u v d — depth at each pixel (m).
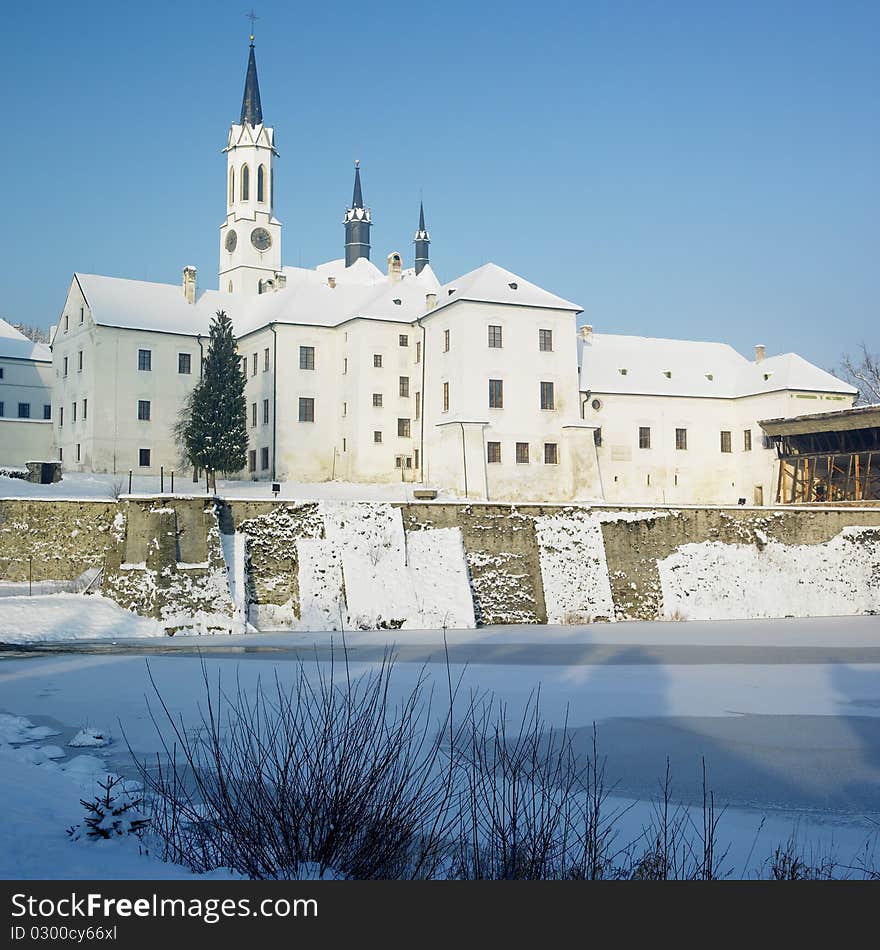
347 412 82.00
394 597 48.50
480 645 40.88
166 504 45.09
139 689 27.94
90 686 28.50
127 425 81.75
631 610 53.75
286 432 81.94
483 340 75.19
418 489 70.12
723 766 20.41
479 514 52.53
